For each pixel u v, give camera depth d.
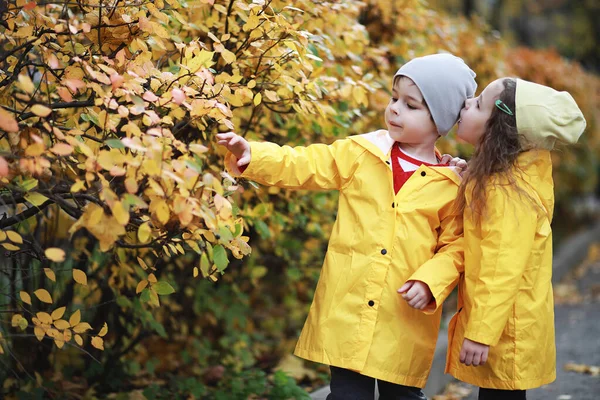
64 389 3.63
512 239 2.62
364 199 2.78
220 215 2.19
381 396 2.89
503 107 2.68
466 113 2.79
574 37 16.36
